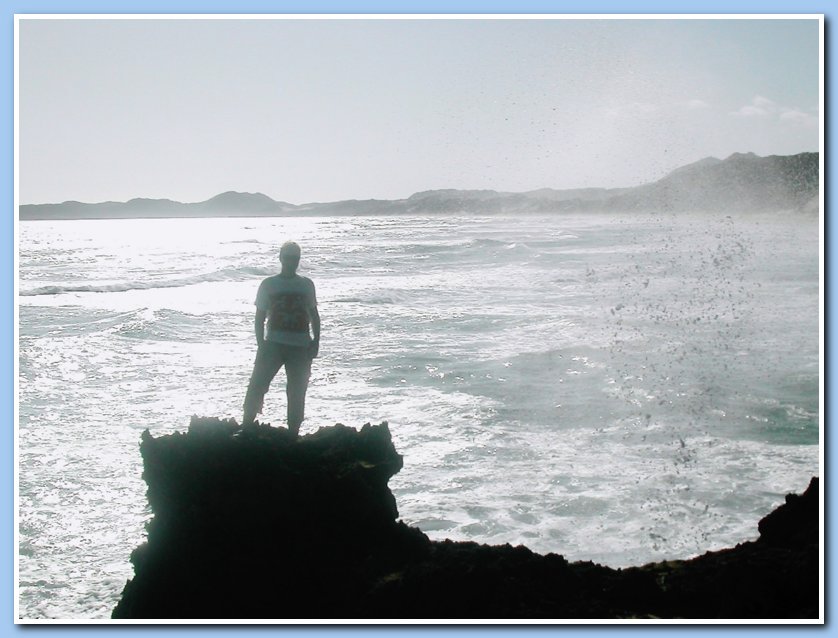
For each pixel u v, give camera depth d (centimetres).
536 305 2766
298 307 686
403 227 11625
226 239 8944
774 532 651
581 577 595
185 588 595
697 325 2230
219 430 621
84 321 2509
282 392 1530
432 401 1477
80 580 811
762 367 1691
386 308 2756
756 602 564
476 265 4469
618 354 1864
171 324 2433
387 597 568
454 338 2156
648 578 587
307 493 606
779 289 2848
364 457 641
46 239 8981
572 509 954
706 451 1161
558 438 1239
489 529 898
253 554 595
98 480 1088
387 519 617
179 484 604
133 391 1595
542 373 1700
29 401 1495
